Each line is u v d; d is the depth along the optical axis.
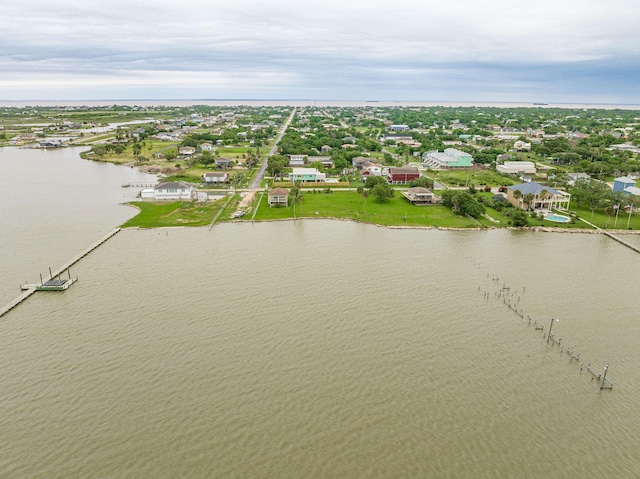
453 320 71.56
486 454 45.97
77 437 47.25
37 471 43.12
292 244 105.56
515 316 73.25
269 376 57.19
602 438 48.34
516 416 51.31
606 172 181.50
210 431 48.28
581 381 57.62
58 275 86.25
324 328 68.38
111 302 75.88
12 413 50.41
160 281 84.25
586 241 111.56
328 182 173.25
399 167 188.38
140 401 52.50
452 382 56.78
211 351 62.22
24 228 115.94
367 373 58.16
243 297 77.81
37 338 65.25
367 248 103.44
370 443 47.06
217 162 199.00
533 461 45.25
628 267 94.38
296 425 49.28
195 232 114.19
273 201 140.38
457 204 133.75
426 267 92.56
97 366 58.81
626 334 68.38
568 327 70.19
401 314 73.00
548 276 89.12
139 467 43.72
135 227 117.50
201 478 42.59
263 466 44.06
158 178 184.00
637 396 55.00
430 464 44.66
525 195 134.62
